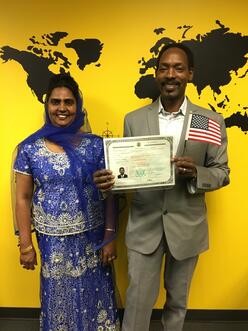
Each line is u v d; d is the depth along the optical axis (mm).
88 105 1753
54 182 1335
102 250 1457
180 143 1357
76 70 1729
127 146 1271
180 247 1397
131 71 1718
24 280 1937
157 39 1689
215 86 1714
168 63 1301
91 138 1434
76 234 1368
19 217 1402
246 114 1730
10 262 1921
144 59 1705
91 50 1711
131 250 1470
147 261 1448
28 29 1710
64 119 1376
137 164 1281
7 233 1893
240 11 1663
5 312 1972
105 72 1726
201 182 1296
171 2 1664
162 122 1398
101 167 1405
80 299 1400
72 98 1378
